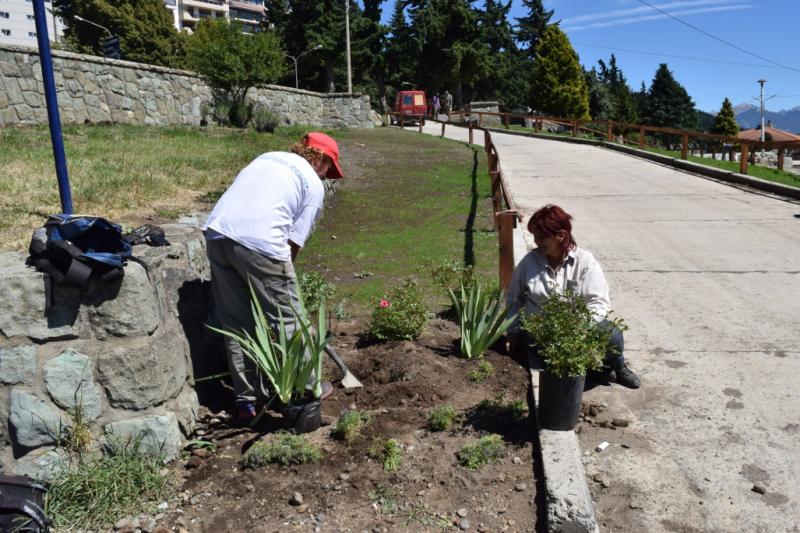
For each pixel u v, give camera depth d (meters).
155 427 3.25
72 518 2.96
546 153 19.20
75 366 3.13
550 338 3.40
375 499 3.04
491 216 9.39
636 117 61.41
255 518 2.94
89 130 11.92
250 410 3.65
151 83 14.99
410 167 14.10
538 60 48.03
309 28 48.84
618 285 6.19
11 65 11.45
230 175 8.94
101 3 43.97
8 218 5.36
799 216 9.15
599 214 9.69
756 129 69.50
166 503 3.05
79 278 2.98
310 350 3.47
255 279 3.43
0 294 2.99
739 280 6.23
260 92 20.12
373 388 4.02
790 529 2.84
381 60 51.72
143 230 3.78
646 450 3.43
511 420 3.63
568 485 2.96
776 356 4.50
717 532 2.84
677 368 4.38
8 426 3.12
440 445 3.42
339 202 10.43
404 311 4.62
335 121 24.17
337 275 6.71
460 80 52.44
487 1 59.28
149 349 3.20
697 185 12.35
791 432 3.56
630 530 2.86
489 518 2.92
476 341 4.35
